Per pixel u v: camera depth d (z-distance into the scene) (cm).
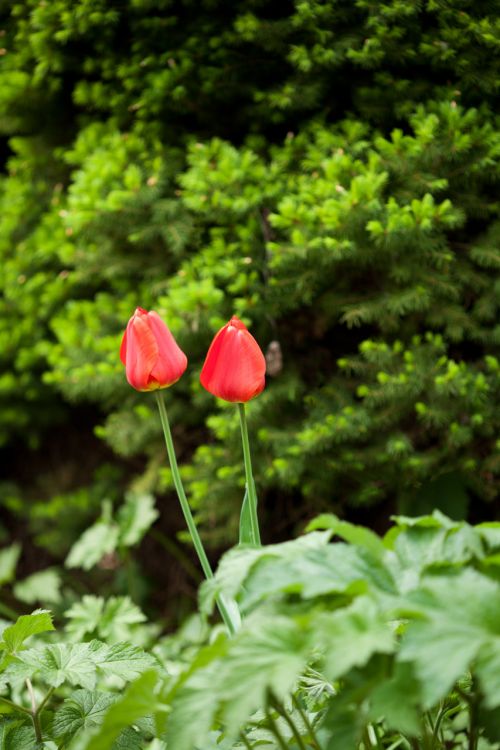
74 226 202
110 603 192
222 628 188
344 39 188
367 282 193
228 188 191
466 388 184
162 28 201
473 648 122
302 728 143
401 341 193
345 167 184
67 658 146
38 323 239
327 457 192
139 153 205
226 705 126
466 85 186
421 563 132
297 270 189
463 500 190
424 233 180
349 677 130
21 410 254
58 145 236
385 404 190
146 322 149
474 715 135
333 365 201
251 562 133
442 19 183
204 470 201
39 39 205
